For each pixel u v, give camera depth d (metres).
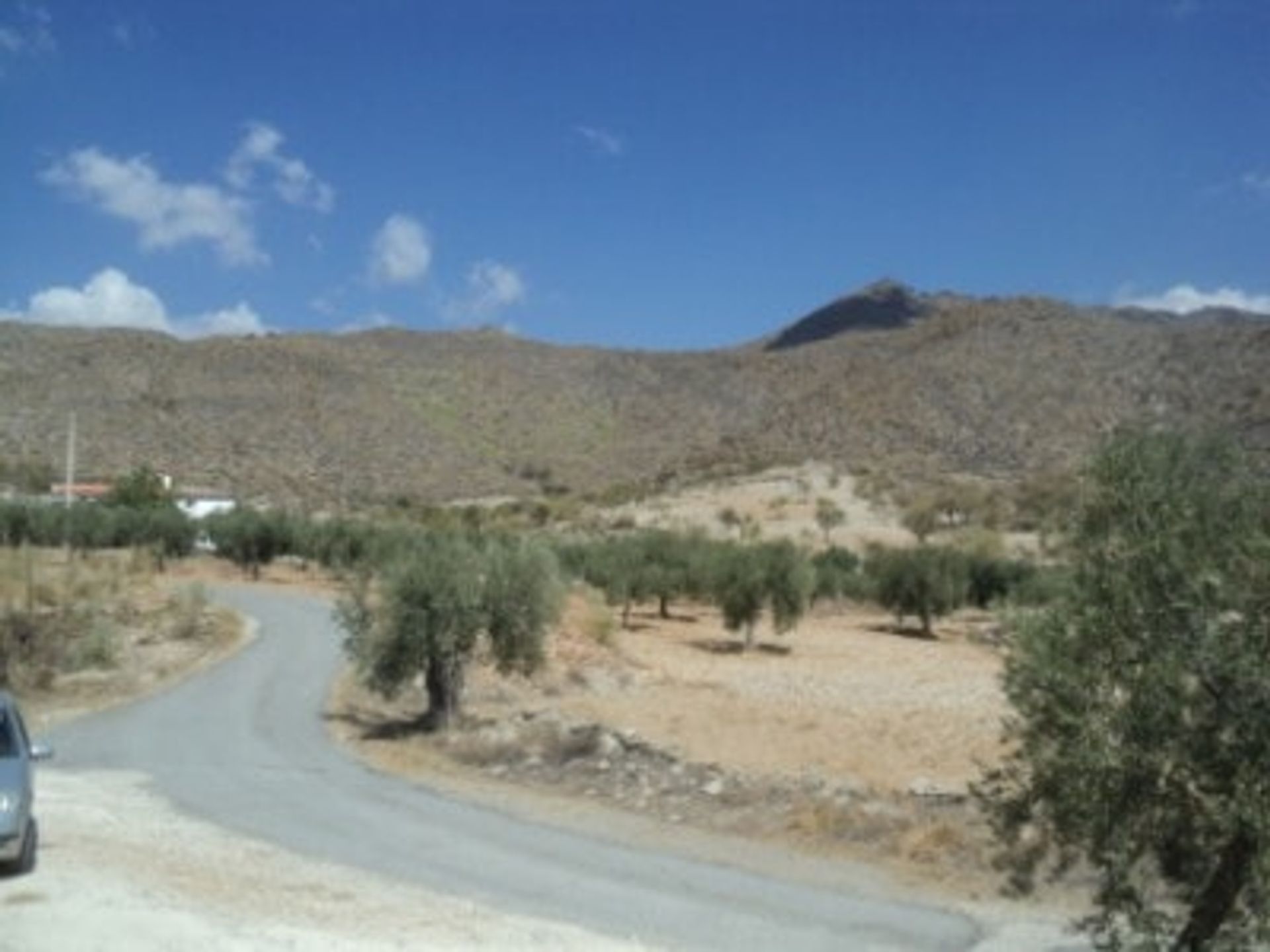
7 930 13.42
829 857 19.53
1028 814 9.67
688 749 26.34
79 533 86.06
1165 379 134.75
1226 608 8.70
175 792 24.89
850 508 116.06
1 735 17.23
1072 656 9.08
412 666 31.33
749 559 56.16
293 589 72.25
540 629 32.16
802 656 50.84
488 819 22.47
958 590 62.91
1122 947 9.59
